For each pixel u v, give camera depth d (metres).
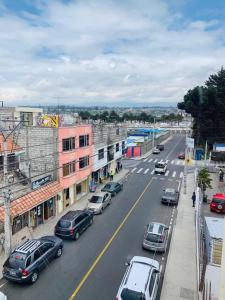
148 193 39.78
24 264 17.72
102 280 18.66
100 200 32.34
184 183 39.50
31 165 31.25
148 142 81.31
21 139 31.22
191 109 78.44
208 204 35.72
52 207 30.16
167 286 17.97
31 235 24.31
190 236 25.42
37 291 17.45
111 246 23.50
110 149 47.41
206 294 15.15
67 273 19.39
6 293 17.22
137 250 22.86
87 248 23.09
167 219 29.88
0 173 27.91
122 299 14.73
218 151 67.12
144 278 15.77
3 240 22.47
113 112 168.75
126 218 30.00
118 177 49.16
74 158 33.94
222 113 76.25
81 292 17.39
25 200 25.14
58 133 30.64
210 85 82.50
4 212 21.20
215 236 18.00
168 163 63.62
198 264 19.17
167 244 23.98
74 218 24.92
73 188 34.53
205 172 39.09
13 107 43.03
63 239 24.59
